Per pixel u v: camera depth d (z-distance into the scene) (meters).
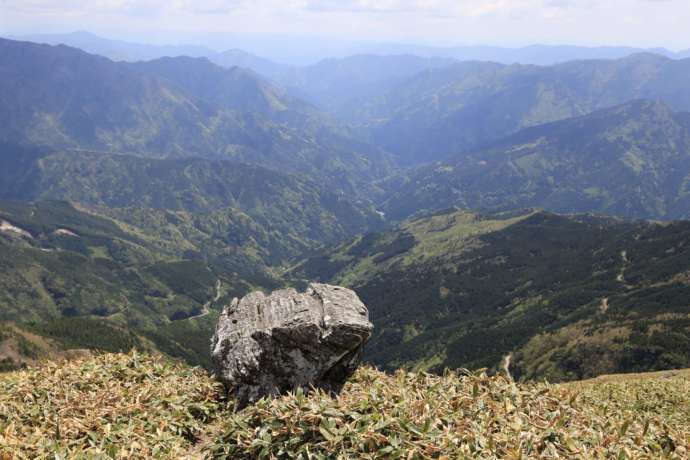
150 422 14.11
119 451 11.90
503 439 11.27
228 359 15.90
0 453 11.41
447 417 12.23
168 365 19.45
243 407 15.44
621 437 12.73
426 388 15.41
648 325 157.25
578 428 12.82
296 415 11.74
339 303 15.84
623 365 143.25
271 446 11.41
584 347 160.62
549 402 14.58
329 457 10.72
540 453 11.30
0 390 16.48
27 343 135.12
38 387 16.31
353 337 14.67
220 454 12.19
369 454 10.53
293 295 16.95
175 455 12.45
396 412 11.98
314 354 14.87
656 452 12.13
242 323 16.47
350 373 15.68
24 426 13.64
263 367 15.14
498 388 15.17
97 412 14.29
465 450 10.59
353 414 11.62
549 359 164.38
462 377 16.39
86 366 18.31
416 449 10.47
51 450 11.84
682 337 142.00
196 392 16.52
